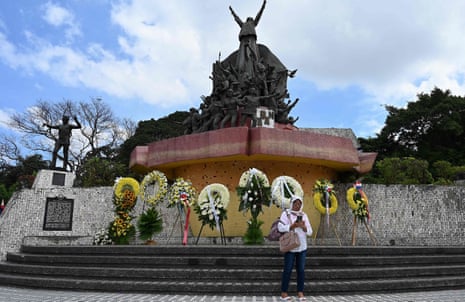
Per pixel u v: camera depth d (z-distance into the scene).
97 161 25.77
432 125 39.09
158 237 16.44
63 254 10.04
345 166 15.75
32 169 36.38
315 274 7.81
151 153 15.80
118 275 8.15
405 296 7.29
